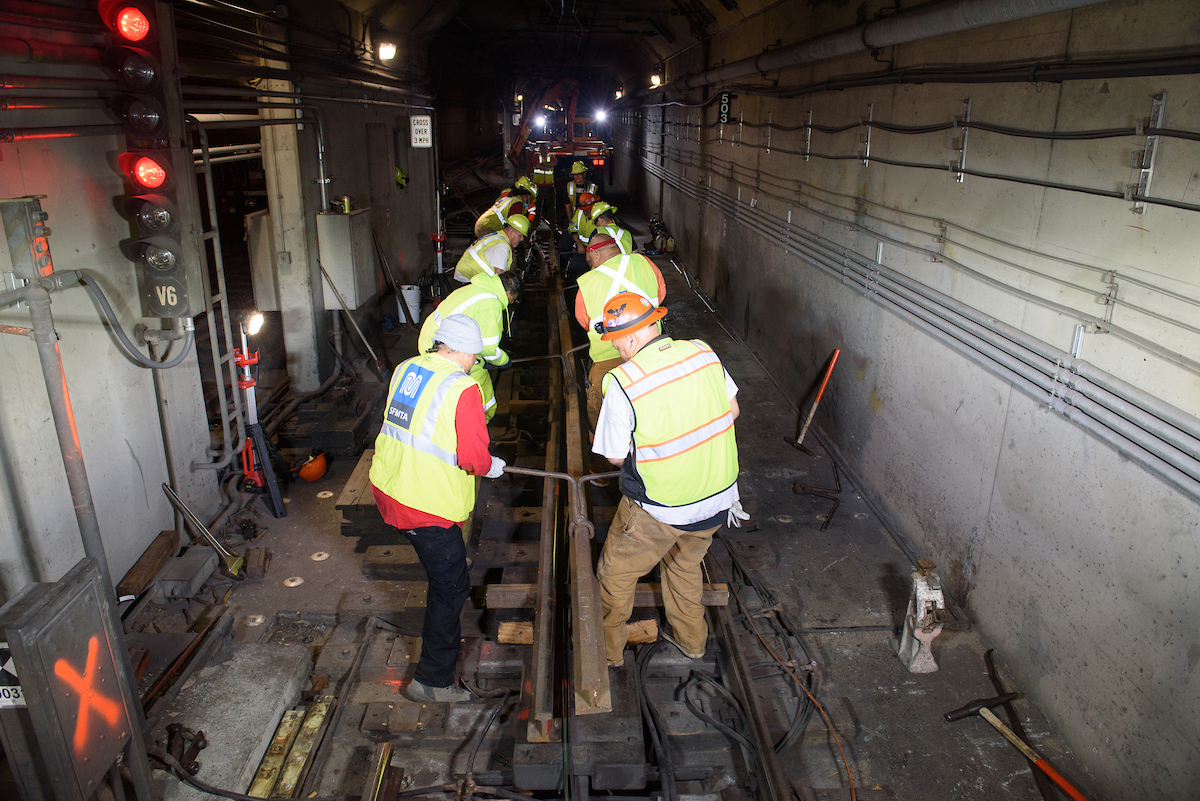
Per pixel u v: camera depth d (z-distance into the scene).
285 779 3.30
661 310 3.13
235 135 13.63
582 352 8.15
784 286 8.07
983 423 4.23
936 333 4.68
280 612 4.39
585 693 3.03
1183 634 2.80
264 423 6.45
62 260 3.67
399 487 3.29
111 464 4.10
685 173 14.10
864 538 5.31
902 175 5.16
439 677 3.66
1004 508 4.03
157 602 4.36
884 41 5.05
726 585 4.11
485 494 5.45
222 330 9.34
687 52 13.48
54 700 2.23
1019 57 3.81
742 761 3.43
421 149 12.45
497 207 7.07
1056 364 3.51
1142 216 3.01
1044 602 3.69
